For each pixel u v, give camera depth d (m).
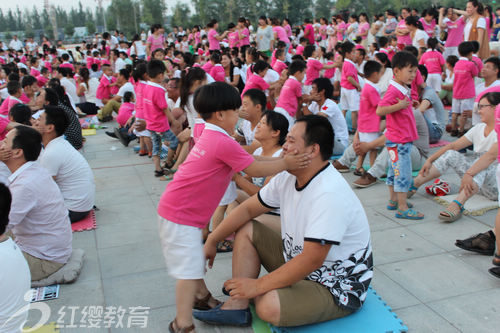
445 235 3.72
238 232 2.68
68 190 4.12
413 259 3.35
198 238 2.48
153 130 5.59
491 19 11.49
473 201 4.32
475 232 3.74
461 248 3.41
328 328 2.45
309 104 6.37
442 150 4.39
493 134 4.04
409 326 2.56
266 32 13.17
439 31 11.86
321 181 2.28
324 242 2.18
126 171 6.06
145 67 6.43
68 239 3.27
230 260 3.46
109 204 4.82
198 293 2.69
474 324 2.57
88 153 7.10
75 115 6.47
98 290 3.08
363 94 4.99
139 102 6.52
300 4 42.41
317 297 2.35
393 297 2.86
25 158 3.02
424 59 8.29
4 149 2.95
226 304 2.60
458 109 6.70
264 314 2.34
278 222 3.13
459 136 6.75
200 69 4.60
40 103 5.48
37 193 3.00
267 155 3.30
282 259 2.72
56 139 4.05
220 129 2.41
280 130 3.22
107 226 4.21
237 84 9.89
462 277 3.08
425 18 11.34
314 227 2.20
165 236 2.46
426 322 2.59
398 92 3.80
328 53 10.14
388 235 3.78
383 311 2.61
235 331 2.59
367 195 4.76
